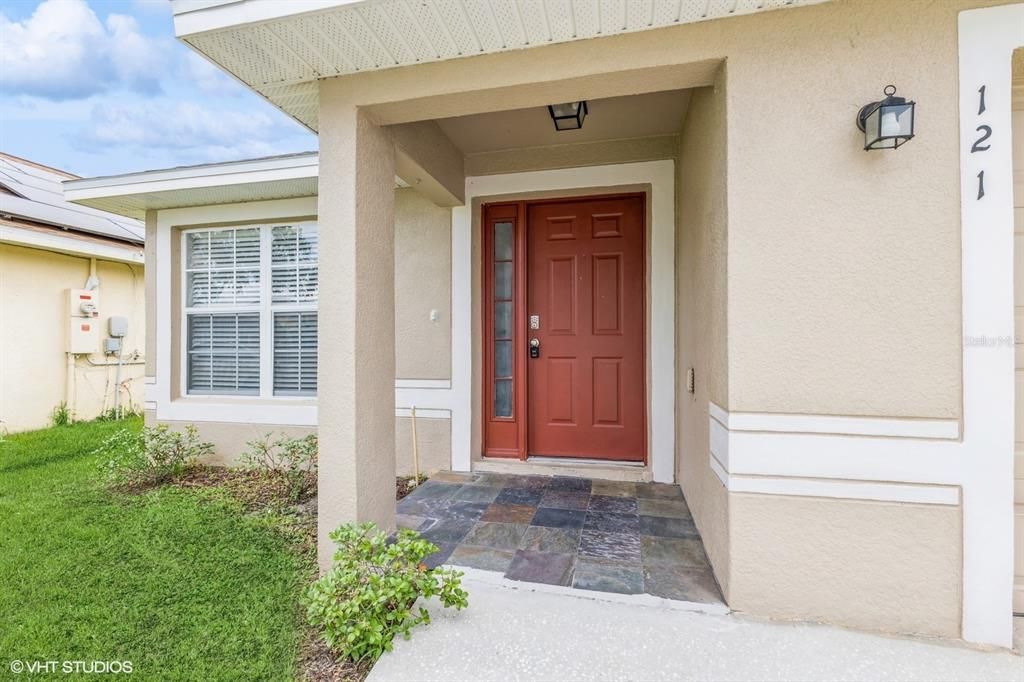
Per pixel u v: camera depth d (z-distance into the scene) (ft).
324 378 7.63
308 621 5.91
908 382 5.76
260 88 7.80
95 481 12.66
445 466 12.52
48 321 20.86
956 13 5.59
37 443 17.42
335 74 7.37
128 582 7.39
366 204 7.77
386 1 5.71
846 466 5.92
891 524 5.82
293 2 5.92
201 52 6.76
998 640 5.56
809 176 5.98
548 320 12.51
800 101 5.99
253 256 14.49
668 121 10.43
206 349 14.87
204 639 6.02
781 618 6.08
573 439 12.45
